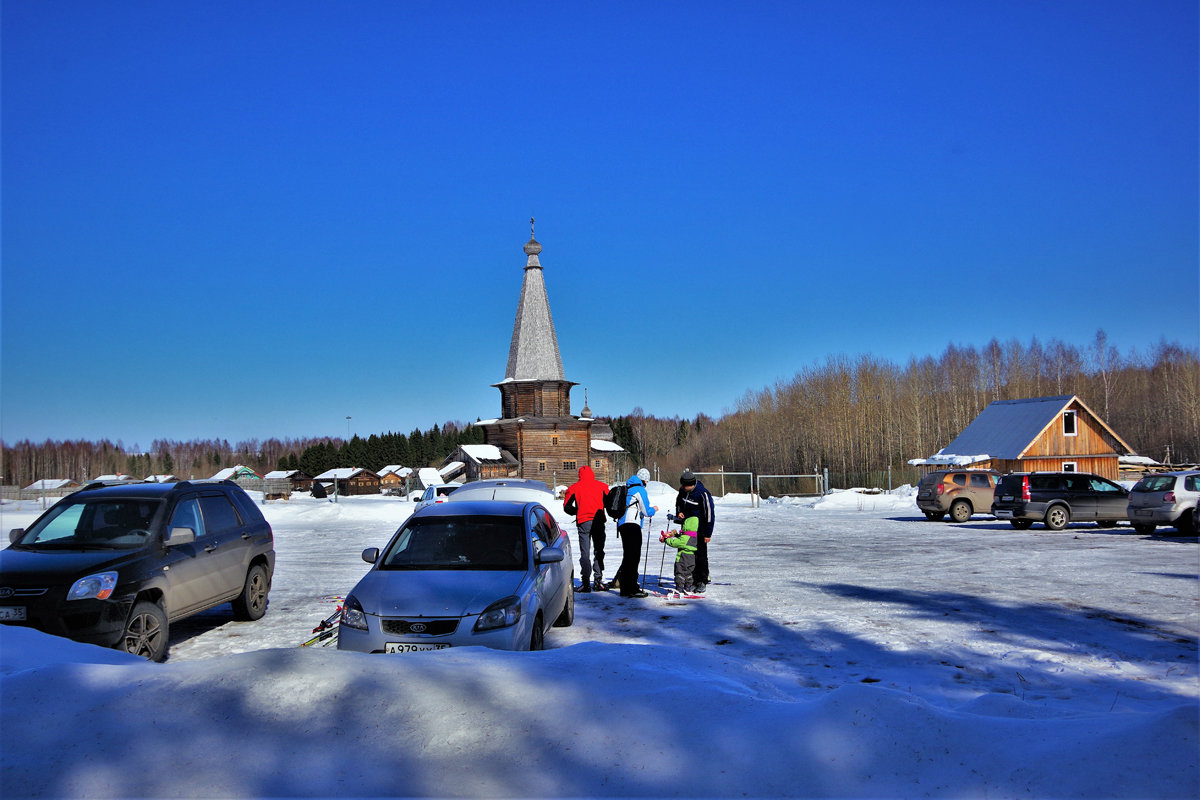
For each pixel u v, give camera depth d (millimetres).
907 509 33156
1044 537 19859
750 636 8805
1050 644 8211
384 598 7199
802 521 26844
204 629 9898
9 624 7277
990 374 89000
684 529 11469
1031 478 22219
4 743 3670
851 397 85500
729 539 20484
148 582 8031
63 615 7320
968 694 6402
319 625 9719
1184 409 72438
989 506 25875
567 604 9562
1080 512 21969
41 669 4383
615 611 10617
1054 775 3357
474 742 3760
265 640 9234
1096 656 7695
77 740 3711
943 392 87125
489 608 7027
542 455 67750
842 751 3666
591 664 4988
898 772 3504
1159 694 6430
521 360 68938
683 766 3600
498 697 4207
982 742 3734
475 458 66875
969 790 3326
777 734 3859
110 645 7520
